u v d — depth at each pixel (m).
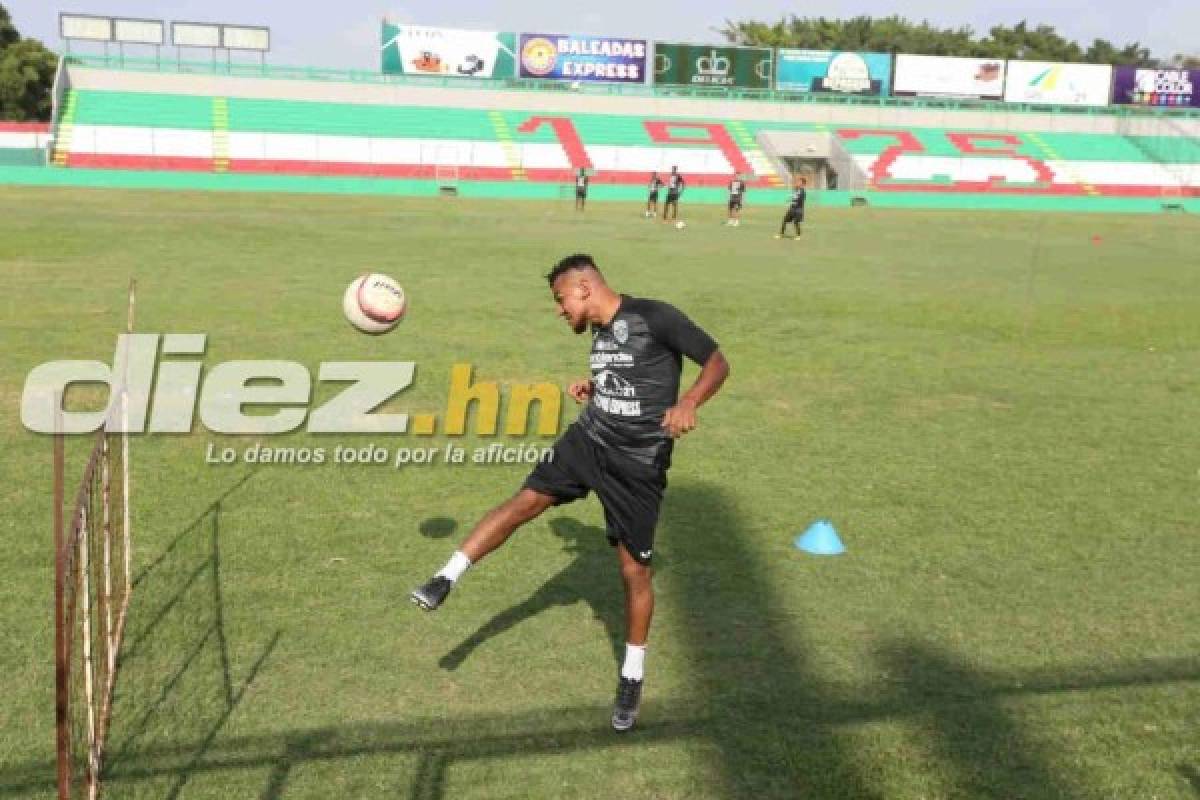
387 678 4.47
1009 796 3.74
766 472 7.57
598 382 4.21
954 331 13.91
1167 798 3.74
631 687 4.12
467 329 12.78
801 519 6.59
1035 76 62.00
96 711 3.96
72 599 3.17
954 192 54.94
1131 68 62.56
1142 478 7.62
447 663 4.62
